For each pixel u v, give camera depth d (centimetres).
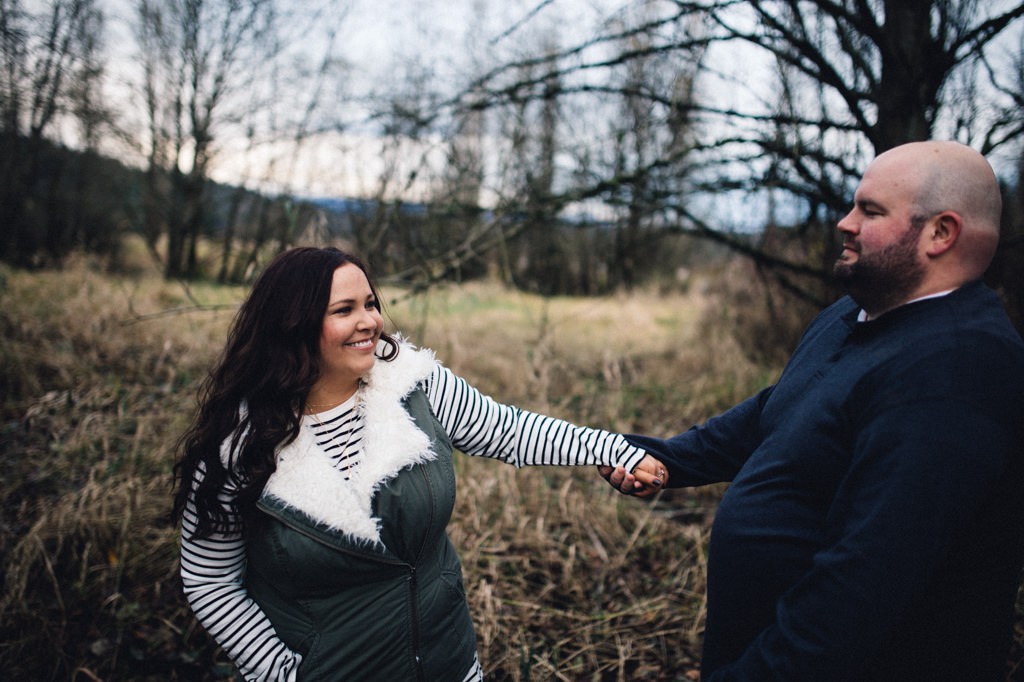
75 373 447
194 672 226
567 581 282
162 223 1237
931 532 99
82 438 348
